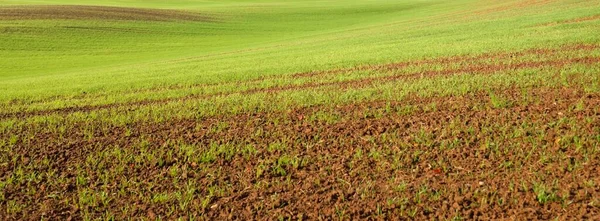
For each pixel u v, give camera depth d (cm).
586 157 726
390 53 2075
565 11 3084
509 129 883
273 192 729
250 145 926
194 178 802
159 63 2709
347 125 1028
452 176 723
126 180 800
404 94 1231
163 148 958
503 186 672
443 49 2008
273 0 9994
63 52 3750
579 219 577
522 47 1802
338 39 3253
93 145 1009
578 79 1187
